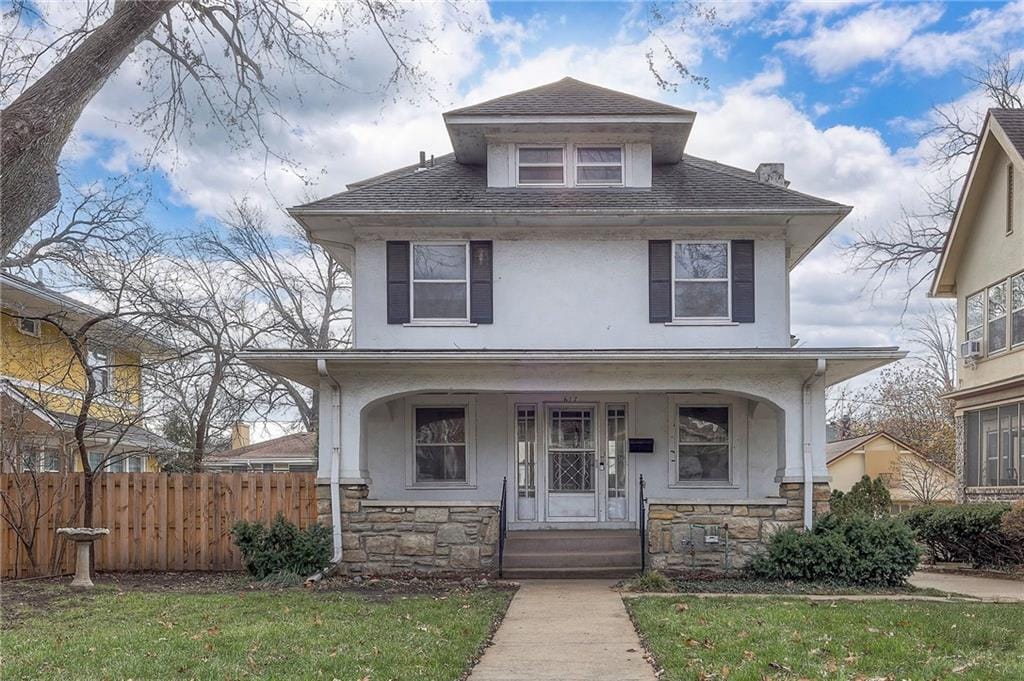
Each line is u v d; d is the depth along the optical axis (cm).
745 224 1424
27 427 1570
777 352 1216
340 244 1496
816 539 1172
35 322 1923
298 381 1461
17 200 768
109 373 1938
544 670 682
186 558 1359
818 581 1152
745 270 1426
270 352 1230
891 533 1165
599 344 1420
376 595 1055
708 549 1233
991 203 2019
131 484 1365
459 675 657
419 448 1473
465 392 1380
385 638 768
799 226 1439
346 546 1261
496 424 1471
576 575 1233
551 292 1432
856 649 716
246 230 2470
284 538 1245
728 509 1248
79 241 1627
